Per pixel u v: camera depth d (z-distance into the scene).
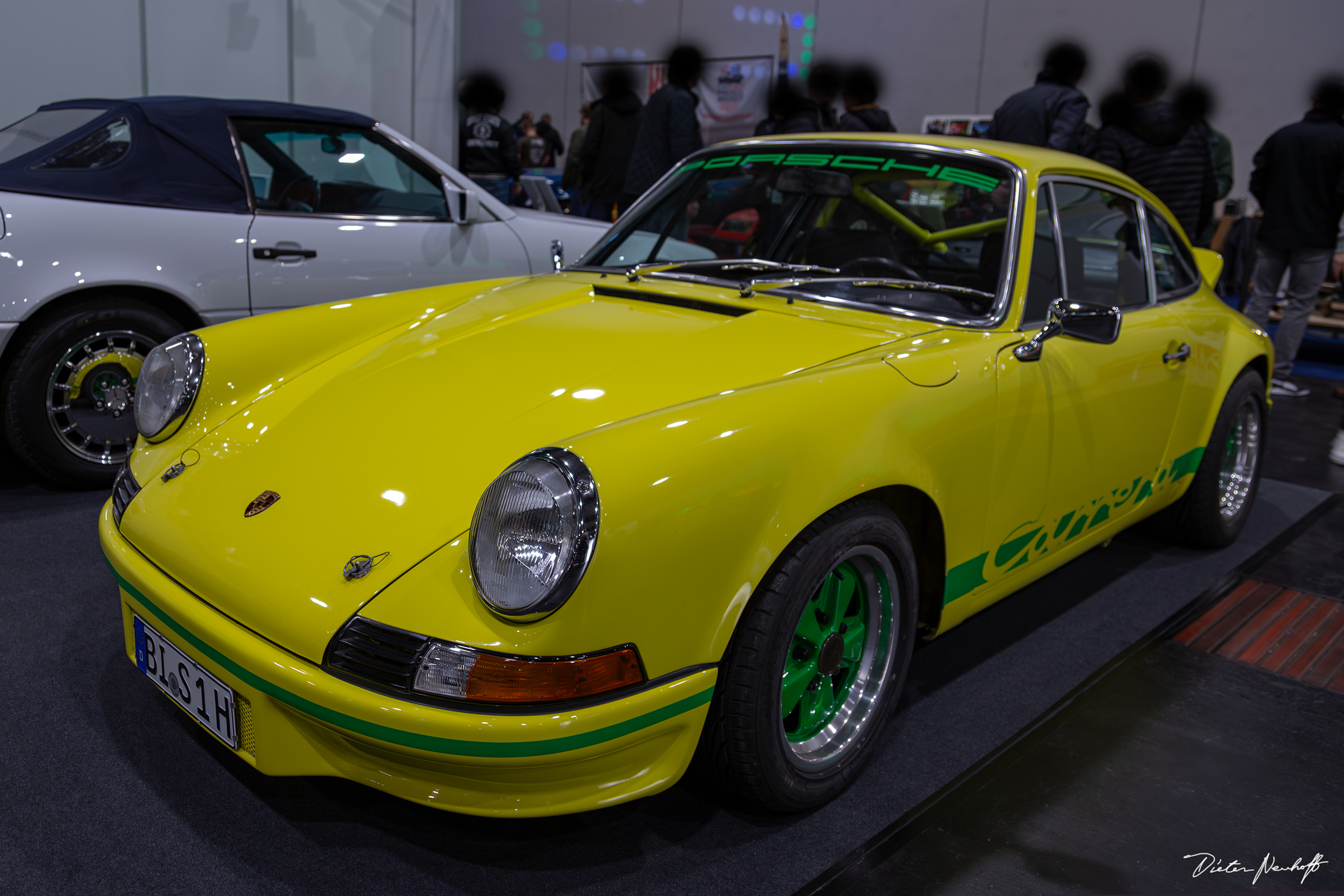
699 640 1.41
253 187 3.36
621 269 2.45
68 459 2.99
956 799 1.78
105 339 3.01
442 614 1.29
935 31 10.75
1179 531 3.10
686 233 2.56
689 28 12.59
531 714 1.27
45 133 3.19
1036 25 10.05
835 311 2.02
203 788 1.69
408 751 1.28
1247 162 9.02
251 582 1.41
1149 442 2.52
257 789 1.70
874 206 2.32
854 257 2.35
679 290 2.16
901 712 2.10
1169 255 2.81
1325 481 4.10
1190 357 2.62
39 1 4.89
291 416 1.75
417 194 3.78
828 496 1.50
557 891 1.50
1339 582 2.98
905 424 1.67
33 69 4.94
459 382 1.76
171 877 1.47
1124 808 1.80
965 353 1.87
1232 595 2.84
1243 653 2.48
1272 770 1.96
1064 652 2.44
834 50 11.47
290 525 1.47
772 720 1.53
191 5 5.38
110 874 1.47
